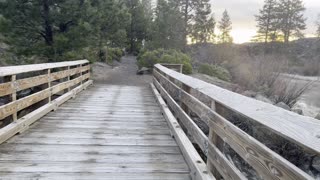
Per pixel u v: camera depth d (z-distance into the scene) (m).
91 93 8.27
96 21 10.20
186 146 3.23
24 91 6.86
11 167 2.78
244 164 4.46
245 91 12.44
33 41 10.20
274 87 13.20
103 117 5.10
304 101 12.89
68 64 6.76
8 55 10.20
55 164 2.89
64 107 5.92
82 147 3.44
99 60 20.23
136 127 4.49
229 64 21.89
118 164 2.98
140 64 16.38
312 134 1.12
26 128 4.06
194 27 27.77
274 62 17.22
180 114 4.11
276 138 4.63
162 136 4.05
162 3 23.58
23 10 9.19
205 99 4.14
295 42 39.81
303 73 21.53
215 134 2.39
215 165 2.32
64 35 9.55
